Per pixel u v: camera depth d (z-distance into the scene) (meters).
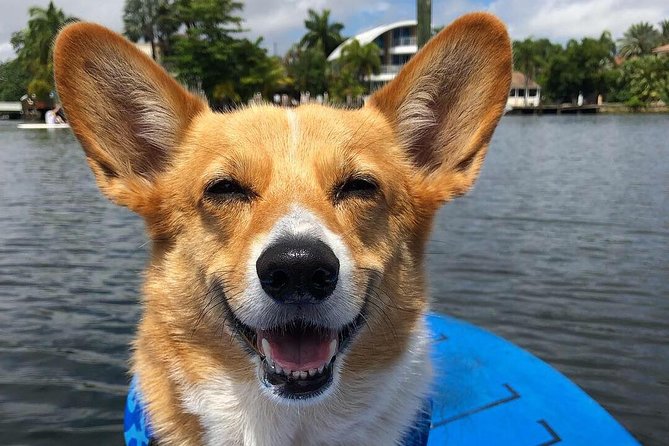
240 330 0.25
